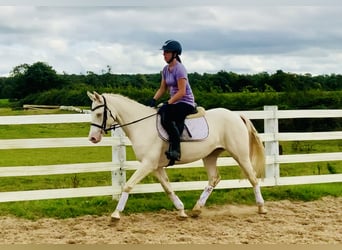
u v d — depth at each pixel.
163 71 7.56
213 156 7.98
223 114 7.84
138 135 7.28
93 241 6.41
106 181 12.22
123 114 7.34
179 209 7.62
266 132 9.44
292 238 6.56
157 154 7.25
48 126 27.17
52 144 8.10
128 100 7.43
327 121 20.27
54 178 12.93
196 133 7.46
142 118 7.36
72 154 18.31
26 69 57.06
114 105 7.30
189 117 7.55
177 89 7.39
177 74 7.25
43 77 55.31
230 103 23.73
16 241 6.46
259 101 23.44
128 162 8.45
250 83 31.94
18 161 16.33
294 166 14.65
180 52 7.35
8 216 7.86
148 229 7.03
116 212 7.18
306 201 9.04
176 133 7.21
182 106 7.31
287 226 7.23
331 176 9.71
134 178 7.18
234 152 7.78
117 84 37.31
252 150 8.10
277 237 6.61
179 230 7.01
